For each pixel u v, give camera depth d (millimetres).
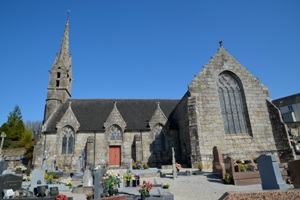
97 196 12109
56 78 37812
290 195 5004
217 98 26250
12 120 69938
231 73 27953
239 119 26203
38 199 11273
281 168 17688
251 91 27219
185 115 27969
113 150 31297
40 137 31328
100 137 31234
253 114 26203
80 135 31016
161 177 19891
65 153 30141
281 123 25234
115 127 32188
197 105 25453
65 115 31703
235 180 14922
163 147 31781
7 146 55500
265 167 11320
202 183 15891
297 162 8062
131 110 36344
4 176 12844
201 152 23141
